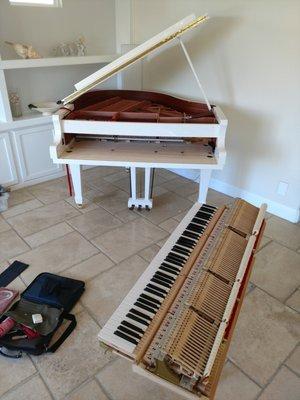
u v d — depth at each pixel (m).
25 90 3.13
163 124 2.25
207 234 1.42
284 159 2.68
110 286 2.02
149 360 0.94
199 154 2.49
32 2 2.90
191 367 0.87
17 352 1.59
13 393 1.44
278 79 2.50
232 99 2.87
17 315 1.70
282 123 2.59
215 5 2.68
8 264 2.19
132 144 2.69
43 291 1.89
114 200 3.03
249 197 3.05
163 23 3.16
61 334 1.70
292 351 1.64
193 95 3.19
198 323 0.99
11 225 2.62
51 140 3.22
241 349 1.64
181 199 3.09
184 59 3.11
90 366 1.55
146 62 3.47
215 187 3.30
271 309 1.88
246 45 2.60
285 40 2.36
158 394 1.44
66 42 3.24
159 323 1.03
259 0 2.40
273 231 2.62
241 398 1.43
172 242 1.49
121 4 3.41
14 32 2.85
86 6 3.26
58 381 1.49
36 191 3.16
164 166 2.34
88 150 2.54
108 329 1.11
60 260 2.24
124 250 2.35
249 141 2.87
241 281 1.14
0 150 2.90
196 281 1.16
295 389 1.47
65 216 2.76
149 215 2.80
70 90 3.45
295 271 2.19
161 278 1.31
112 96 3.04
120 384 1.48
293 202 2.73
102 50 3.59
